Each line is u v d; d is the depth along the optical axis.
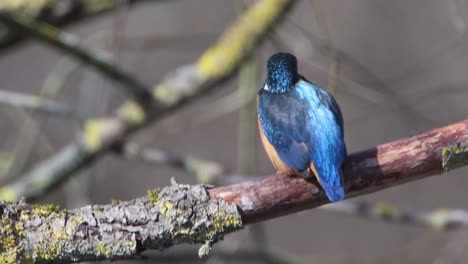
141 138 14.66
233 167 18.59
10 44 12.02
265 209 7.05
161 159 12.35
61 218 6.72
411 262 15.60
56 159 12.27
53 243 6.67
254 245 12.30
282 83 8.22
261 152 17.83
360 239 18.67
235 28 12.39
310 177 7.27
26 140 12.74
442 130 7.14
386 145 7.24
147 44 14.47
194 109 17.55
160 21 18.78
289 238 18.81
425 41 18.28
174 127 14.88
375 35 18.47
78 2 11.92
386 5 18.61
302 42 12.29
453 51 17.50
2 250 6.61
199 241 6.92
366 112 17.83
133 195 17.78
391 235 18.62
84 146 12.16
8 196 11.91
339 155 7.29
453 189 18.12
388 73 18.16
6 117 17.81
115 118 12.21
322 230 18.84
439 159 7.10
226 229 6.92
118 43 11.27
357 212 11.41
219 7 18.67
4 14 10.53
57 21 11.99
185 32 18.52
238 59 12.12
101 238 6.72
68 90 17.30
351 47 18.36
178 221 6.79
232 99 13.29
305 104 7.84
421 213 11.25
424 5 18.50
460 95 17.89
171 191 6.88
